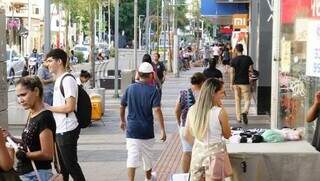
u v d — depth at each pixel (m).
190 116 10.74
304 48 14.66
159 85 22.81
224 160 10.36
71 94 12.27
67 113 12.37
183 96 14.17
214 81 10.64
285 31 15.69
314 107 11.18
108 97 38.78
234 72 25.84
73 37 114.06
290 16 15.50
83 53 93.56
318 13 12.30
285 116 16.64
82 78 25.39
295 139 11.34
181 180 11.59
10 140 8.73
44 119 8.71
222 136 10.59
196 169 10.58
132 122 13.89
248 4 47.16
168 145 20.88
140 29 119.12
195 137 10.67
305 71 14.09
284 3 15.41
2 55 15.73
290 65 15.88
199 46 113.75
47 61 12.52
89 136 22.75
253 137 11.18
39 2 101.50
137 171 16.39
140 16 123.12
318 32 12.23
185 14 114.12
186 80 56.97
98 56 83.56
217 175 10.32
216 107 10.61
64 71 12.57
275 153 10.08
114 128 24.83
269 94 28.38
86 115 12.65
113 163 17.69
